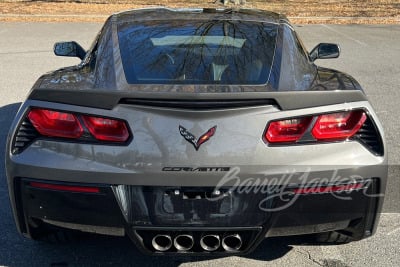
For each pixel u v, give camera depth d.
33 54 10.23
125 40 3.57
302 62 3.49
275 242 3.63
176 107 2.77
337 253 3.53
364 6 17.50
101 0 17.78
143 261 3.42
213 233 2.90
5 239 3.67
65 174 2.84
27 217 3.04
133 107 2.80
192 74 3.15
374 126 3.00
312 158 2.86
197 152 2.76
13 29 13.23
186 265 3.38
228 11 4.24
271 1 18.36
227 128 2.78
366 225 3.12
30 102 2.95
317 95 2.87
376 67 9.42
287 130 2.84
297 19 15.33
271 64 3.27
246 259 3.45
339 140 2.92
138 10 4.33
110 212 2.86
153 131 2.78
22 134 2.96
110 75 3.15
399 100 7.23
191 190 2.82
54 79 3.23
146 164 2.78
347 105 2.92
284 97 2.81
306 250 3.55
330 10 16.86
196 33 3.66
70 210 2.91
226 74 3.15
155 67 3.22
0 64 9.32
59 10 16.06
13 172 2.95
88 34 12.64
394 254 3.53
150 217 2.87
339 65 9.55
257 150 2.80
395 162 5.02
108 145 2.82
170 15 4.07
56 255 3.48
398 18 15.53
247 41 3.54
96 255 3.48
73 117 2.86
